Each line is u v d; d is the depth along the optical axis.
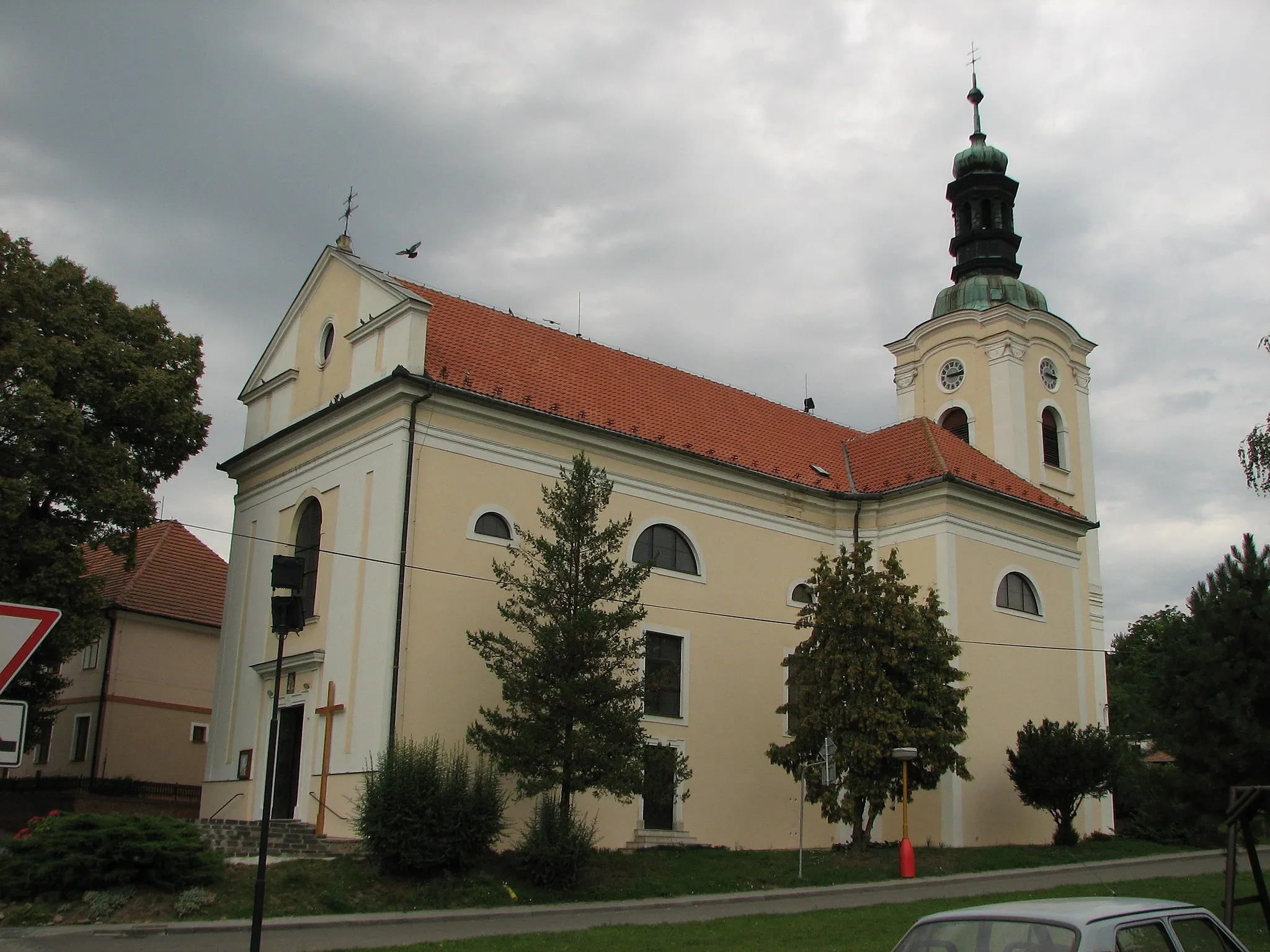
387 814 20.50
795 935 16.28
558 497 24.02
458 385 26.55
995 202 42.09
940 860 26.44
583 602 23.09
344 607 25.56
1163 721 19.89
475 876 21.03
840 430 38.44
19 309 26.05
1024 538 34.03
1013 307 38.94
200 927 16.59
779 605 31.53
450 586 25.09
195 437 28.72
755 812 29.38
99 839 17.75
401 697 23.78
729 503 31.12
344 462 26.88
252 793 26.88
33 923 16.56
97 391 26.61
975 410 39.22
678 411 32.62
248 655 28.73
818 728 25.89
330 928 17.27
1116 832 34.75
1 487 23.73
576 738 21.75
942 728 25.98
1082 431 41.12
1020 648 32.84
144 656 37.28
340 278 29.12
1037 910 8.06
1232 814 15.69
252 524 30.09
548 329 32.31
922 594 31.62
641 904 20.39
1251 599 19.53
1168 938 8.05
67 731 37.06
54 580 24.91
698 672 29.19
